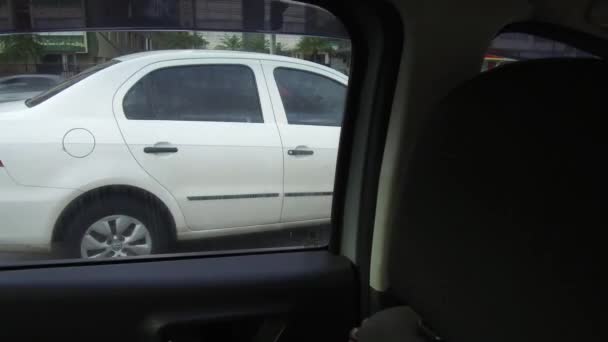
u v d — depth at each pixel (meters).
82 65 2.68
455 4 1.71
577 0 1.74
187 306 1.86
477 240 1.11
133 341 1.82
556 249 0.95
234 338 1.93
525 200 1.01
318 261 2.06
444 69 1.75
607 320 0.88
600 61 1.00
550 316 0.96
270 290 1.93
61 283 1.77
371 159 1.92
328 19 1.89
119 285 1.81
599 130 0.92
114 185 2.67
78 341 1.78
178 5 1.89
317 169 3.07
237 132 2.94
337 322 2.02
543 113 1.01
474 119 1.16
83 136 2.64
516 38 1.90
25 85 2.59
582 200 0.92
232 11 1.91
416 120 1.77
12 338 1.72
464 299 1.14
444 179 1.21
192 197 2.83
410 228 1.31
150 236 2.73
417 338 1.40
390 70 1.80
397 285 1.38
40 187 2.52
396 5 1.66
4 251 2.46
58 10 1.89
